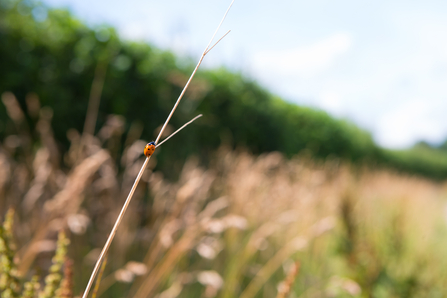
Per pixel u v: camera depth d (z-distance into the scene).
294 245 2.70
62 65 2.93
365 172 6.74
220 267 2.56
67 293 0.85
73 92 3.01
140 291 1.92
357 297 2.63
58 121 2.86
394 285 2.53
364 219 3.48
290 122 7.48
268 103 6.38
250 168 3.75
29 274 1.71
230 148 4.82
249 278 2.84
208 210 2.38
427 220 5.42
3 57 2.63
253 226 2.98
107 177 2.27
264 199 3.27
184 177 2.80
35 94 2.77
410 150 19.78
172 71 3.79
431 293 2.53
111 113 3.19
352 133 10.98
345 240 2.84
